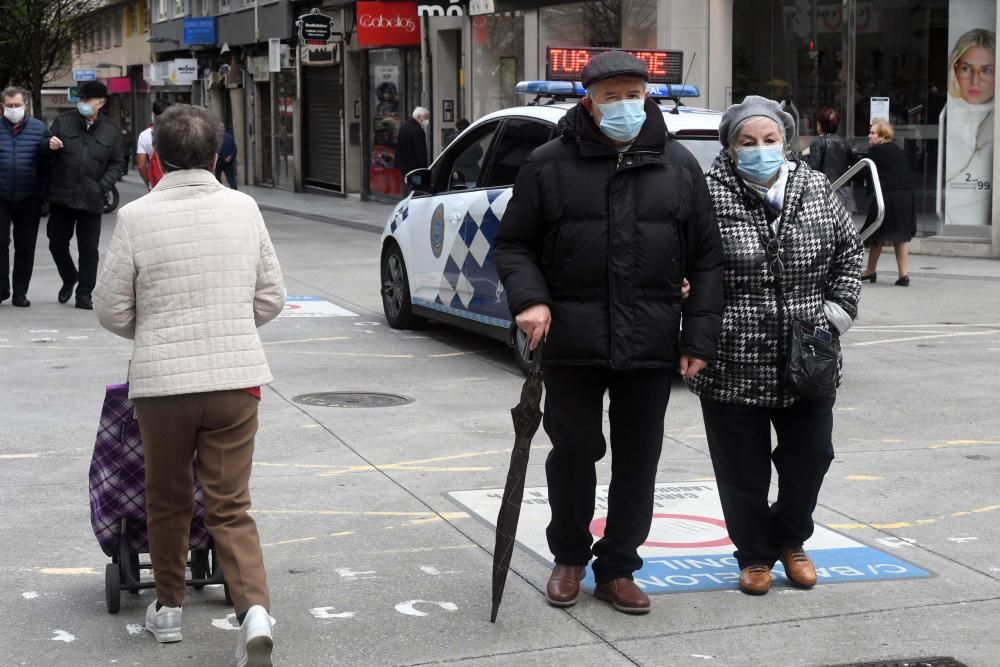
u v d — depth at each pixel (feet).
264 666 18.16
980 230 78.79
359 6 119.65
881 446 33.04
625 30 91.35
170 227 18.95
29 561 23.75
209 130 19.34
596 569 21.93
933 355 45.85
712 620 21.17
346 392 39.29
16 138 53.98
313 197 146.61
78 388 39.04
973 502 28.14
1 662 19.22
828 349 21.72
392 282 51.60
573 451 21.31
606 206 20.66
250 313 19.27
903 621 21.17
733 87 86.38
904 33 79.61
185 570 20.75
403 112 128.88
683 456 32.01
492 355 45.96
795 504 22.62
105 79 249.55
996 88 76.54
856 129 81.82
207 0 189.78
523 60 104.63
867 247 66.33
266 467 30.55
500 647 19.94
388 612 21.39
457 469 30.53
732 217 21.80
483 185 44.50
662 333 20.80
